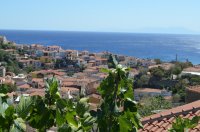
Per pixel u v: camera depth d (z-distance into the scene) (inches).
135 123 128.5
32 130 115.6
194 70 3129.9
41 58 4768.7
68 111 114.2
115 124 125.3
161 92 2667.3
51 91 115.3
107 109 124.9
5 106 95.8
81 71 4424.2
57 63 4753.9
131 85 132.9
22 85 2982.3
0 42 5152.6
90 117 117.0
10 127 95.0
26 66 4389.8
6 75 3548.2
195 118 150.5
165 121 330.3
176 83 2847.0
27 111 99.8
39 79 3221.0
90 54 5590.6
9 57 4217.5
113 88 132.0
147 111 636.7
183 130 147.6
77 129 114.0
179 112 342.3
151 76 3122.5
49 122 114.9
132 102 129.7
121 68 132.6
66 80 3184.1
